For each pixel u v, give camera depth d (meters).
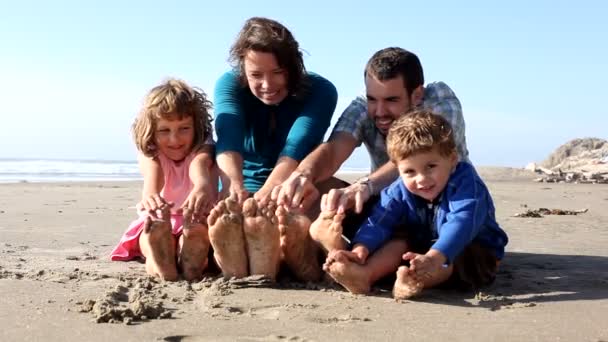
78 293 1.68
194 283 1.83
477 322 1.46
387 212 1.80
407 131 1.71
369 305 1.60
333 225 1.74
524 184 8.94
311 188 1.87
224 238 1.77
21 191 6.34
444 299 1.69
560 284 1.90
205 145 2.14
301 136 2.10
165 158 2.12
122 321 1.43
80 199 5.33
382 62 1.98
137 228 2.16
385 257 1.77
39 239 2.80
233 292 1.70
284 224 1.78
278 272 1.88
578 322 1.46
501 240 1.89
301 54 2.15
